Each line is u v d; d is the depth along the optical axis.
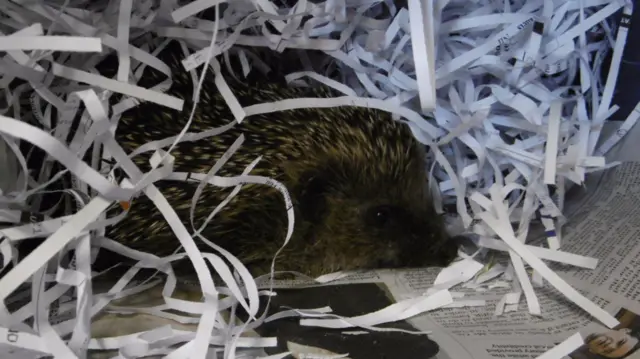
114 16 0.37
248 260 0.41
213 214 0.36
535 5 0.41
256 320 0.34
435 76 0.39
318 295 0.38
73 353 0.31
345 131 0.40
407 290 0.38
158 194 0.34
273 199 0.40
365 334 0.34
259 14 0.38
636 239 0.38
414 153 0.41
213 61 0.37
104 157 0.36
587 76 0.43
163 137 0.38
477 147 0.41
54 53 0.37
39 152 0.37
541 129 0.41
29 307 0.32
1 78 0.35
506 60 0.41
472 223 0.40
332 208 0.40
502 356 0.32
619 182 0.42
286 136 0.40
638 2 0.43
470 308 0.36
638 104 0.43
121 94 0.37
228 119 0.39
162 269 0.36
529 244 0.40
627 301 0.35
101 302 0.35
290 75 0.42
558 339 0.33
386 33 0.40
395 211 0.40
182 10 0.36
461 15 0.42
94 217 0.33
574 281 0.37
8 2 0.36
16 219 0.35
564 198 0.43
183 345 0.32
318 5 0.39
